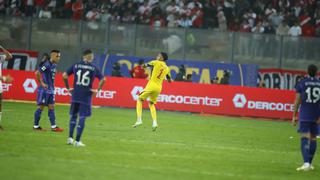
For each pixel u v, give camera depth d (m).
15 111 62.41
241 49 90.00
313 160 41.16
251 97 76.25
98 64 88.56
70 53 91.62
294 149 46.41
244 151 42.72
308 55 89.25
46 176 27.97
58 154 34.84
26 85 76.44
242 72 87.50
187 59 90.19
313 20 97.69
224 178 30.88
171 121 63.56
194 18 96.56
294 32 95.62
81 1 97.94
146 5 98.00
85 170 30.22
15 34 91.88
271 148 45.91
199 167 33.84
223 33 90.00
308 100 35.41
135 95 76.38
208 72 87.38
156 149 40.16
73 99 38.69
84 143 40.59
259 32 94.56
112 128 52.38
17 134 43.34
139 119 53.41
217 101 76.25
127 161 34.09
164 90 76.44
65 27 91.81
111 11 97.75
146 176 29.84
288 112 75.94
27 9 97.19
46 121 54.66
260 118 76.19
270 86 89.56
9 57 46.12
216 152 40.94
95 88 76.31
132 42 90.62
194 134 52.12
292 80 89.25
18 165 30.27
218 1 98.38
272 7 100.25
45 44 91.94
